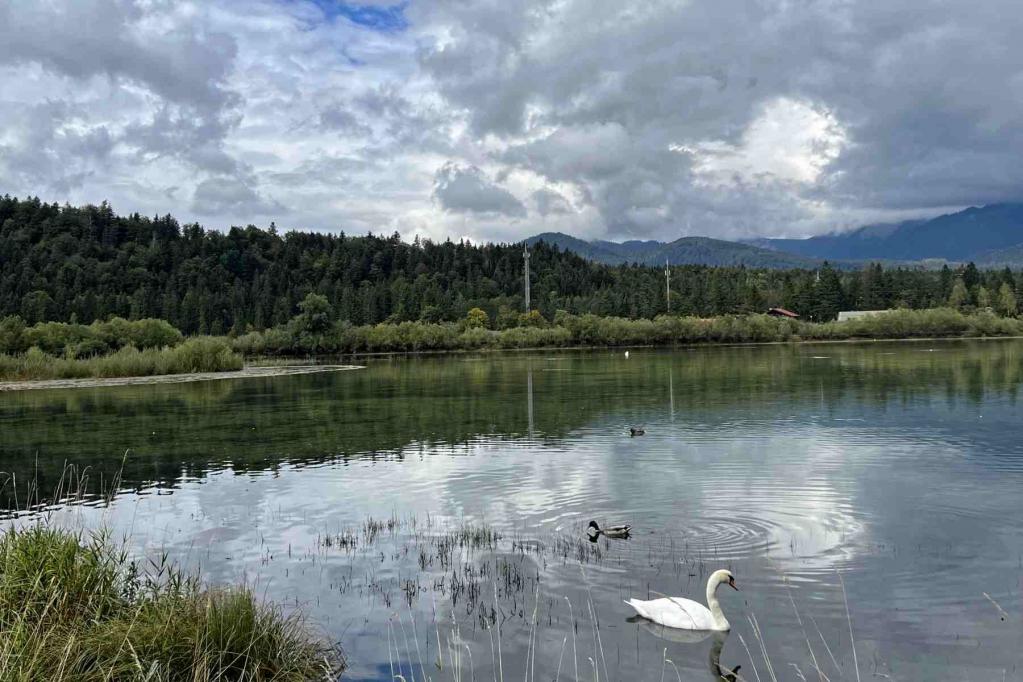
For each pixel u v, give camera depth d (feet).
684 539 49.32
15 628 29.76
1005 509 55.57
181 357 231.50
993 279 571.28
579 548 47.91
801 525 52.03
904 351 274.16
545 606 38.68
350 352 383.24
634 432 92.38
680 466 72.69
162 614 32.53
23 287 547.08
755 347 344.28
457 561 46.09
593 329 391.65
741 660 32.48
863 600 38.58
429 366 253.65
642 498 60.54
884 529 50.83
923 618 36.35
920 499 58.75
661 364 229.86
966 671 31.22
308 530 54.03
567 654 33.32
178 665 30.22
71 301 520.83
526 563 45.32
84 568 36.27
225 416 120.16
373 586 42.09
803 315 519.19
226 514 58.95
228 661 31.17
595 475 69.77
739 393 137.69
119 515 58.90
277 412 124.88
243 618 32.58
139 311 513.86
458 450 85.71
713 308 498.28
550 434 95.30
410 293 528.63
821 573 42.50
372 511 59.21
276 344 376.48
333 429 104.58
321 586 42.24
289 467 77.97
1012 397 122.21
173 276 612.70
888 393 132.16
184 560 47.29
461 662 32.78
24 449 90.22
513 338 391.65
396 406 131.34
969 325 393.29
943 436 87.15
